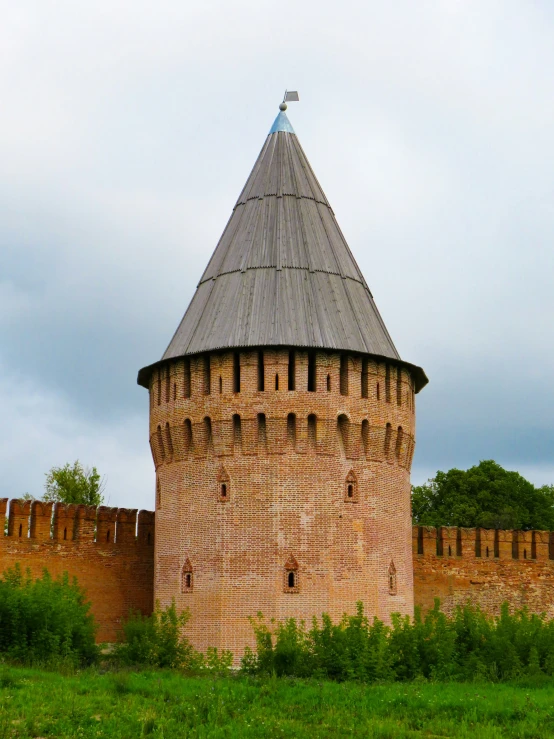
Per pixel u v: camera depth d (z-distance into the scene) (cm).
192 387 4784
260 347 4650
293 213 5100
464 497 8588
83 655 4359
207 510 4650
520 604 5756
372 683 3984
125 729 3030
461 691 3809
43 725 3038
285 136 5359
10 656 4119
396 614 4322
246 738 3011
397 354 5009
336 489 4625
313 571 4531
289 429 4625
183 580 4669
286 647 4097
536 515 8594
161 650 4294
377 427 4756
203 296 5047
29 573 4634
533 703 3559
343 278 5028
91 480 8281
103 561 5306
